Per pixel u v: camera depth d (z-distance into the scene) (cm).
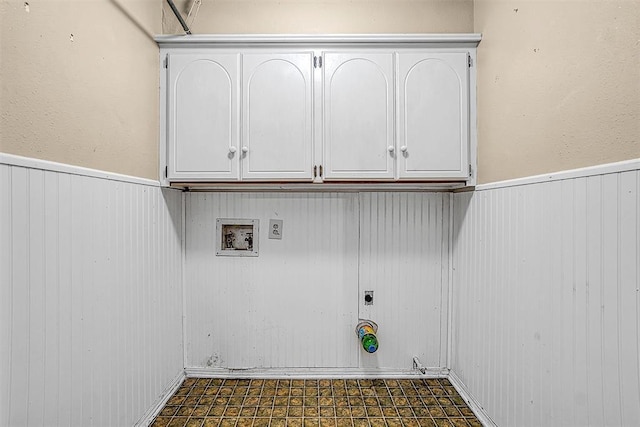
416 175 164
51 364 95
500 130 142
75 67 105
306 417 156
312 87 164
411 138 164
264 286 193
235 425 150
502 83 141
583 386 96
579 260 98
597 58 91
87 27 111
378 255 194
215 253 192
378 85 164
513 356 131
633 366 81
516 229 129
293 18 182
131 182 138
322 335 193
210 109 163
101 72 118
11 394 83
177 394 175
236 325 193
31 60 88
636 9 80
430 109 164
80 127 107
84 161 109
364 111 163
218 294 193
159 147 164
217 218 192
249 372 193
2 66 80
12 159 83
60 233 98
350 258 193
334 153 163
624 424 83
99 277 117
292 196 193
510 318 133
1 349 80
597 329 91
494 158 148
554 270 108
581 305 97
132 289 139
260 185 177
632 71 81
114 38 127
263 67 163
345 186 180
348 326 193
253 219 193
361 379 192
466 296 175
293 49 165
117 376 128
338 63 164
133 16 141
